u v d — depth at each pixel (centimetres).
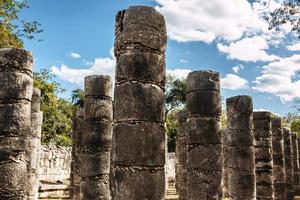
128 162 802
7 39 2211
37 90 1566
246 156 1328
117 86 849
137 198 790
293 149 2494
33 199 1499
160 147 828
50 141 3575
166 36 890
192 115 1209
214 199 1162
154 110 830
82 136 1295
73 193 1620
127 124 818
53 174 2767
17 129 973
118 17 891
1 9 2242
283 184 1806
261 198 1536
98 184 1238
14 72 988
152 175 806
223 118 3503
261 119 1595
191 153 1196
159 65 855
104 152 1267
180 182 1628
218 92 1220
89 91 1300
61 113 3762
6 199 935
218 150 1188
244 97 1359
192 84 1223
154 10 873
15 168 957
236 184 1323
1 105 973
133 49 843
